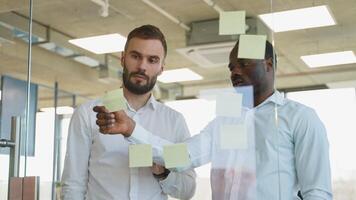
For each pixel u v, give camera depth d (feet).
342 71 13.08
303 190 4.04
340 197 6.59
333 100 7.60
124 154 4.25
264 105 4.41
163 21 11.38
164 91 5.87
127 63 4.50
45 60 14.89
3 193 6.02
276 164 4.16
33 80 14.84
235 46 4.71
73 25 13.14
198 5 10.19
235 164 4.33
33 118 12.56
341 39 12.42
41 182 6.59
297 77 11.92
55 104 15.14
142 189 4.24
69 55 14.98
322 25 11.62
